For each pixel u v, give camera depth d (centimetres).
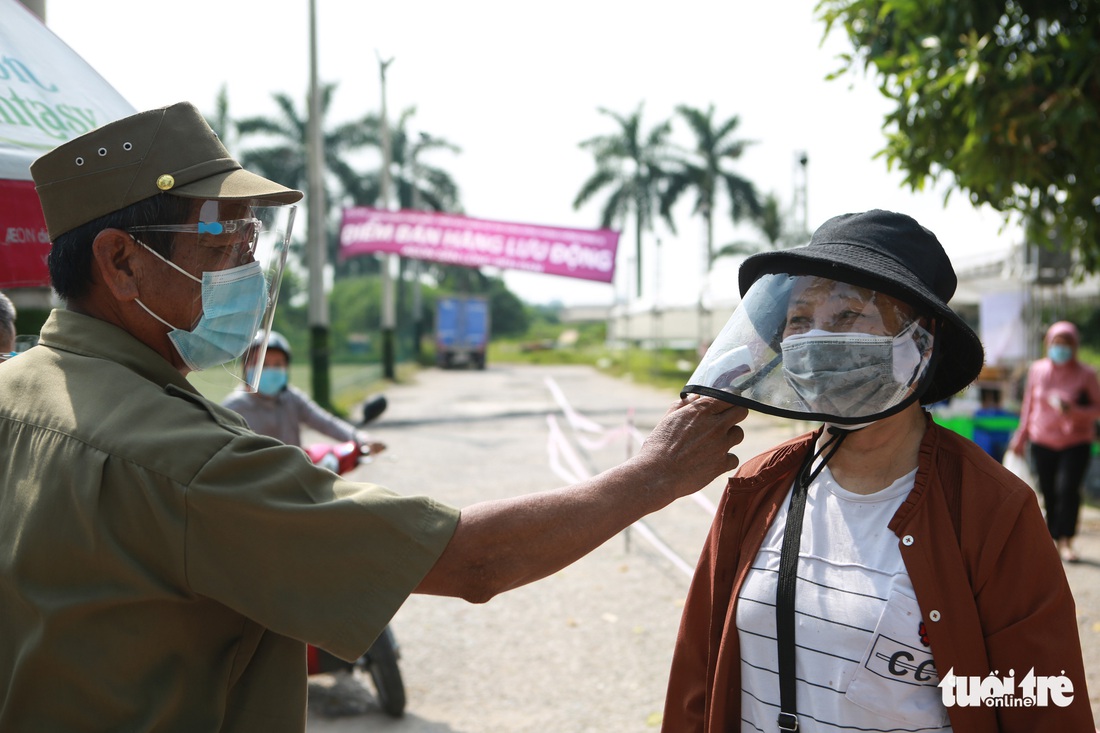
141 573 124
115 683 124
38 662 124
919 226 163
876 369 149
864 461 164
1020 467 629
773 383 154
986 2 551
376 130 4091
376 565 129
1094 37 548
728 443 158
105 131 142
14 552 127
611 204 4338
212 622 132
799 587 163
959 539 153
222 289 149
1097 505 777
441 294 5278
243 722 135
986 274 1200
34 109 239
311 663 391
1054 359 604
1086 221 603
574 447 1224
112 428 129
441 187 4203
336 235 4166
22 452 133
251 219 154
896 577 154
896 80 572
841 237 160
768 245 3841
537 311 9056
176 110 147
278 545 126
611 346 4538
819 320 153
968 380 162
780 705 163
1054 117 507
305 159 3931
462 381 2986
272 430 490
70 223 142
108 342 142
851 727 156
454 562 136
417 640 482
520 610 528
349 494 133
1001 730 154
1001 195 586
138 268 144
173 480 125
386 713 392
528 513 140
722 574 179
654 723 378
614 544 675
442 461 1087
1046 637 147
